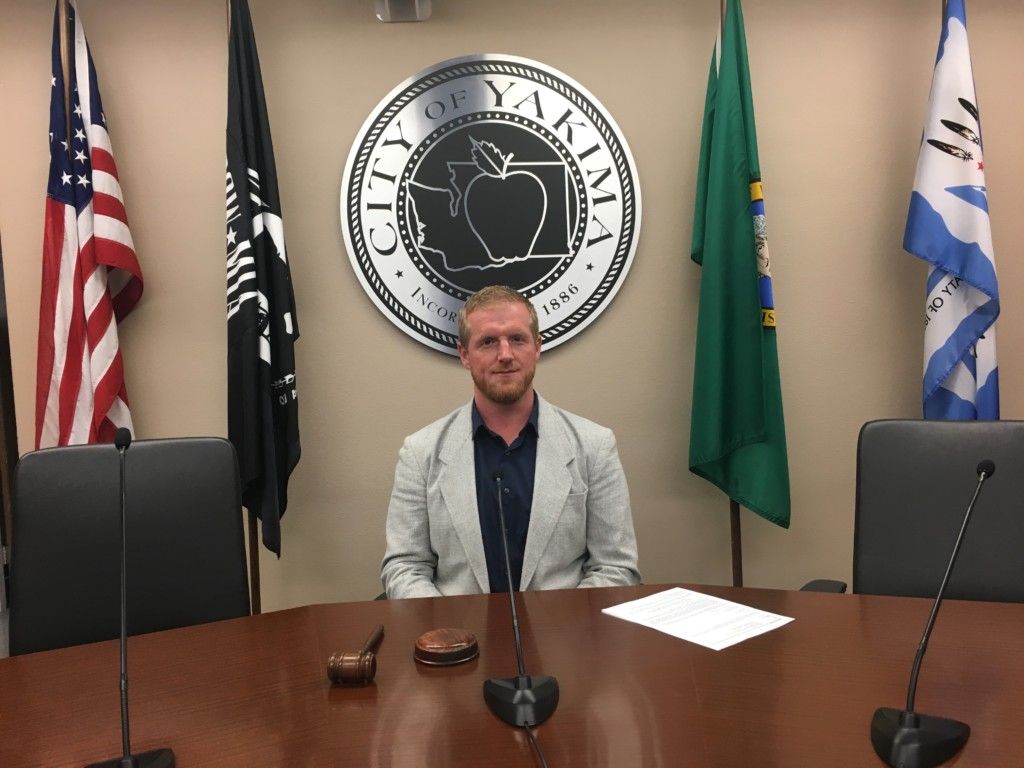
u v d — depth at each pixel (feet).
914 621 4.17
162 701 3.49
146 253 8.26
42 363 7.72
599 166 8.36
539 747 2.94
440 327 8.34
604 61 8.36
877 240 8.52
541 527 5.72
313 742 3.05
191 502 5.25
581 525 5.83
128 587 5.07
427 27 8.27
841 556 8.65
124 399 7.93
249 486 7.61
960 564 5.16
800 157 8.48
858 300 8.55
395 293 8.30
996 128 8.52
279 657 3.95
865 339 8.56
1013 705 3.18
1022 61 8.48
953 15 7.77
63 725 3.29
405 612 4.56
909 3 8.41
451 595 5.31
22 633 4.90
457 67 8.25
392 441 8.43
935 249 7.60
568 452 5.90
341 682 3.57
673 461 8.52
